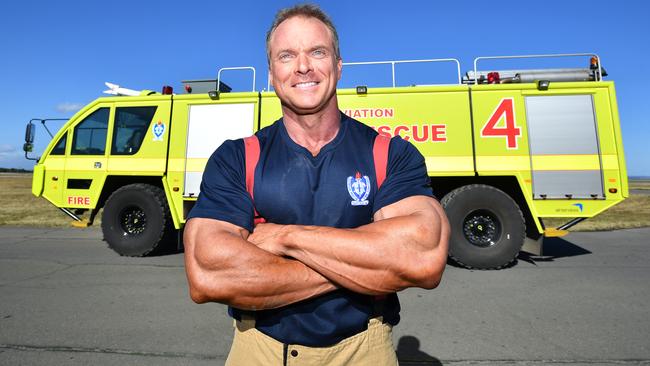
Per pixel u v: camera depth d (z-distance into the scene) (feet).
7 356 7.73
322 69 3.28
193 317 10.02
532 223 15.85
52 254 18.28
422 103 16.39
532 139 15.67
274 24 3.51
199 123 17.71
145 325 9.44
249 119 17.35
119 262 16.67
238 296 2.80
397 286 2.87
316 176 3.24
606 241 21.81
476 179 16.52
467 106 16.19
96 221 29.78
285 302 2.89
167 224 17.72
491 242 15.56
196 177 17.42
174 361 7.56
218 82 18.88
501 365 7.42
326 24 3.43
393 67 17.57
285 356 3.20
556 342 8.43
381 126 16.40
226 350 8.07
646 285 12.84
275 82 3.43
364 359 3.26
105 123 18.60
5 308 10.66
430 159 16.02
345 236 2.85
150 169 17.74
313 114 3.29
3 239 22.56
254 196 3.26
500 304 11.02
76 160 18.44
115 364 7.42
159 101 18.16
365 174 3.27
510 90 16.07
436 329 9.21
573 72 16.48
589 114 15.56
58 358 7.65
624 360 7.56
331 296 3.17
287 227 3.06
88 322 9.62
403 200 3.15
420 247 2.87
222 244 2.83
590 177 15.28
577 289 12.44
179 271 15.10
